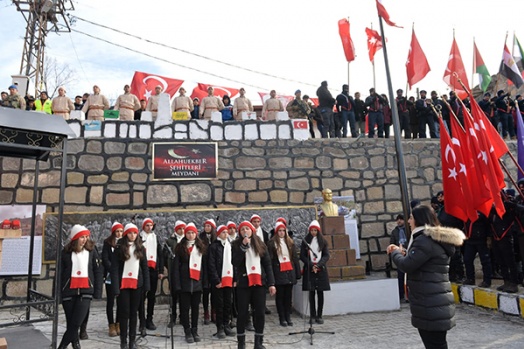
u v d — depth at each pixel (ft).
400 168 27.02
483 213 23.76
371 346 18.26
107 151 31.68
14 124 16.26
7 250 28.25
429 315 11.40
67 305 17.61
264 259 18.25
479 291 24.29
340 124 38.75
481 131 23.25
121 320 18.38
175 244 23.26
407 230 26.22
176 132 33.04
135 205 31.22
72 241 18.08
